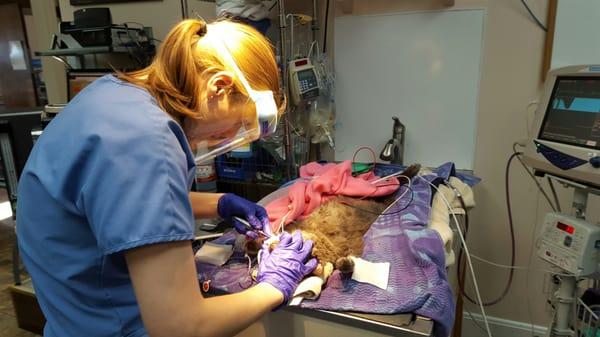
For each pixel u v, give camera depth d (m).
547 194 1.78
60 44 2.20
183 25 0.76
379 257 1.03
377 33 1.88
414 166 1.60
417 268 0.97
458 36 1.77
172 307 0.61
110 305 0.75
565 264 1.19
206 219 1.26
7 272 2.72
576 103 1.20
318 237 1.08
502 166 1.85
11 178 1.93
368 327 0.85
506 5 1.69
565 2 1.59
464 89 1.81
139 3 2.30
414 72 1.87
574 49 1.62
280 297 0.82
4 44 5.16
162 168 0.64
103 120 0.66
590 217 1.72
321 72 1.90
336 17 1.93
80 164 0.65
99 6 2.39
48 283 0.77
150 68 0.79
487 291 2.01
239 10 1.68
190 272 0.64
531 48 1.70
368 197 1.39
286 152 1.74
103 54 2.26
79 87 2.21
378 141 2.00
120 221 0.60
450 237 1.15
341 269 0.96
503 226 1.90
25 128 1.90
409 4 1.82
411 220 1.18
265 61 0.81
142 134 0.64
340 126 2.04
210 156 0.92
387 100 1.94
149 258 0.61
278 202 1.32
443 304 0.87
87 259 0.71
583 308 1.28
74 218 0.69
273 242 1.00
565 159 1.19
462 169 1.89
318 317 0.90
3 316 2.24
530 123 1.76
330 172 1.51
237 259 1.10
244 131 0.85
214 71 0.75
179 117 0.77
